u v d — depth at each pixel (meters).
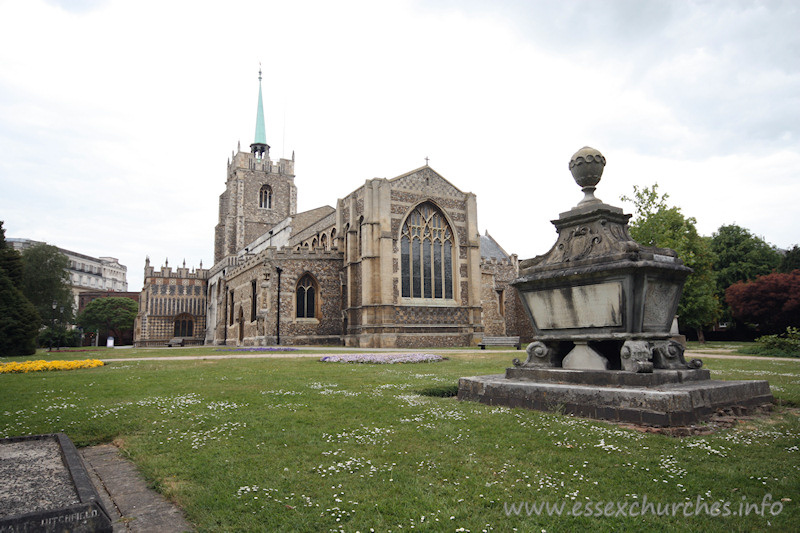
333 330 52.72
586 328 10.41
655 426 7.78
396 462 6.36
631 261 9.59
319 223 66.94
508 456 6.49
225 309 70.19
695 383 9.45
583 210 10.88
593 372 9.58
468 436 7.48
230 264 75.75
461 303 51.00
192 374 17.66
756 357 26.02
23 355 37.38
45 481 4.95
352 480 5.73
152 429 8.52
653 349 9.84
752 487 5.29
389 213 48.38
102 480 6.22
